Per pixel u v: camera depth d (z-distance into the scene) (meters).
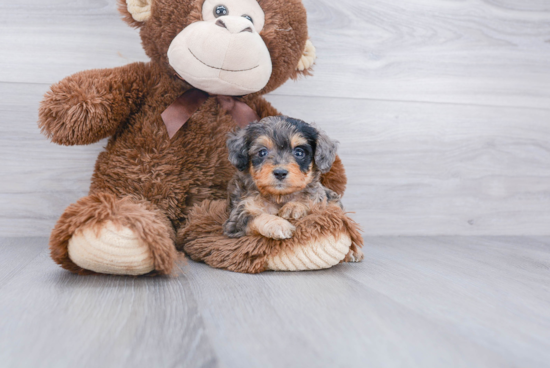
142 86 1.83
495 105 2.65
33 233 2.20
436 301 1.28
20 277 1.44
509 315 1.18
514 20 2.62
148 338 0.95
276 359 0.86
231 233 1.66
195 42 1.61
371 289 1.38
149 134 1.80
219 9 1.70
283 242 1.56
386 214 2.56
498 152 2.69
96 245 1.34
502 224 2.73
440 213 2.63
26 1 2.11
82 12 2.16
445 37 2.54
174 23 1.71
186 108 1.83
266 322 1.06
